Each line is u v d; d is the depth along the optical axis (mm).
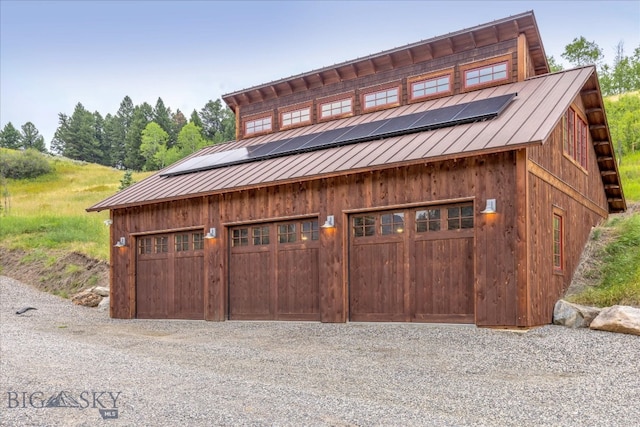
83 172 56156
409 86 14031
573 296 10586
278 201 12031
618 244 12523
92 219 27062
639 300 9492
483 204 9320
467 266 9570
